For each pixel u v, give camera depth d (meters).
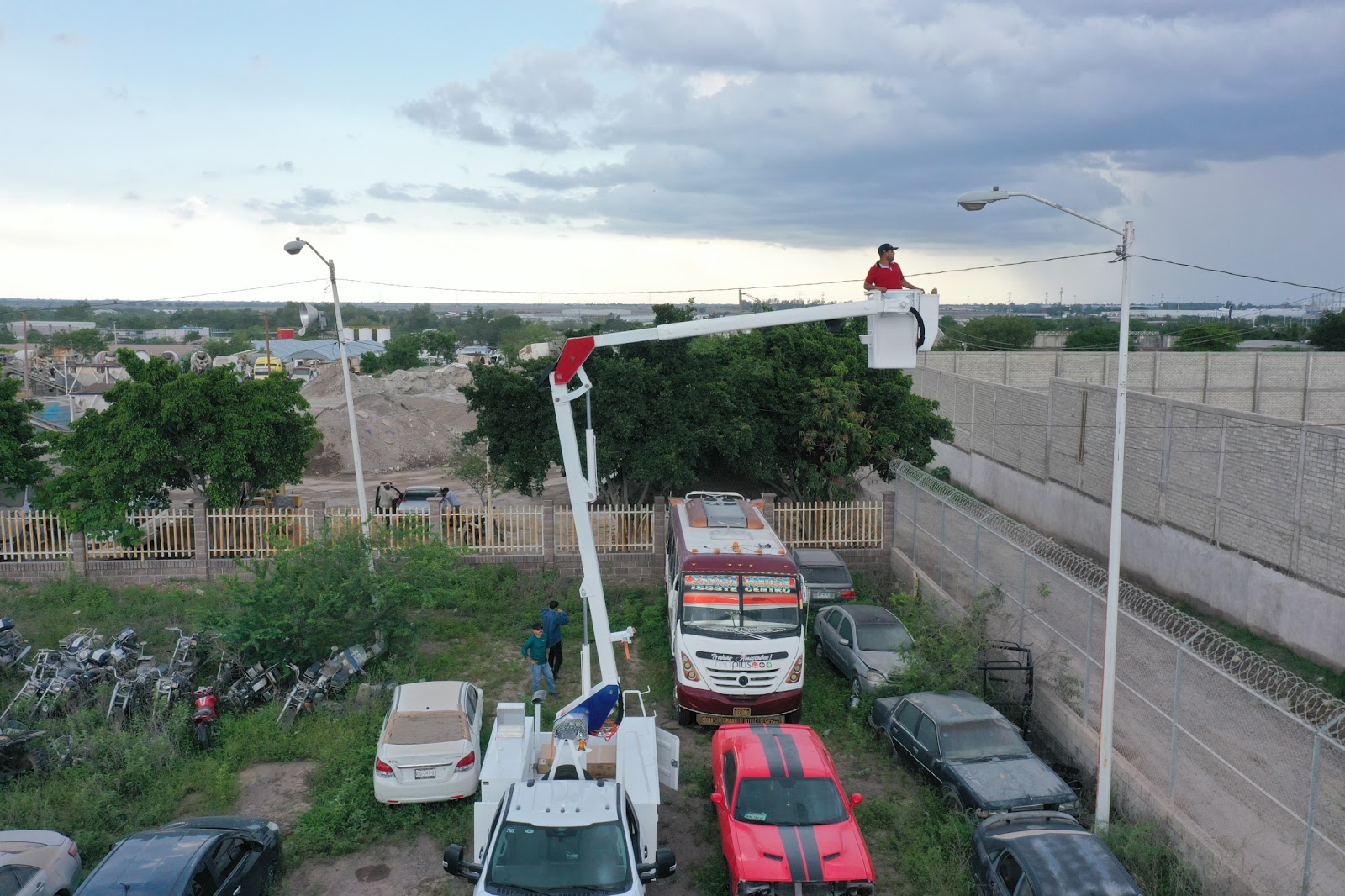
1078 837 9.96
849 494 28.20
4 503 28.78
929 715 13.30
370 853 11.36
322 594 15.95
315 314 19.20
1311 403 43.84
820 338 28.20
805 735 12.25
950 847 11.18
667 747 11.70
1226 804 11.92
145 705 14.80
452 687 13.66
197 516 22.89
